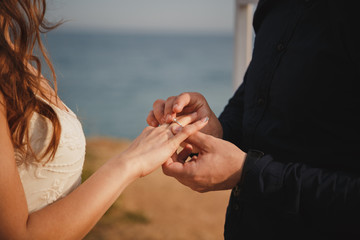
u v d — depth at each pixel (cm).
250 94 138
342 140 115
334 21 110
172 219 613
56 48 11444
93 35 18075
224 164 117
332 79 112
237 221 138
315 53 114
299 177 109
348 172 115
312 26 119
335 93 113
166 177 841
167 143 122
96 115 3428
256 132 132
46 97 123
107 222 550
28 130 112
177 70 7281
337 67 111
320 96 114
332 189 104
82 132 136
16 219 97
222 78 6444
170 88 5444
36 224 100
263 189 112
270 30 135
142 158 117
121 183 111
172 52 11606
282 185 110
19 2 111
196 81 6116
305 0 122
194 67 7775
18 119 107
